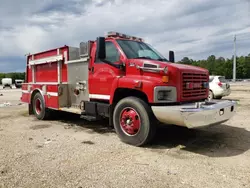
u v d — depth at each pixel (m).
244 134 5.75
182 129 6.34
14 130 6.43
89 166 3.79
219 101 5.18
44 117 7.88
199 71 5.27
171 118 4.42
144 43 6.36
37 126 6.98
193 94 5.07
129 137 4.99
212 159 4.11
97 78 5.89
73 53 7.14
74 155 4.31
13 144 5.03
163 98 4.66
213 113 4.41
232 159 4.10
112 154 4.37
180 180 3.29
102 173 3.52
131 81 4.94
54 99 7.26
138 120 4.86
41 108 7.97
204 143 5.07
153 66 4.72
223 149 4.65
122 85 5.14
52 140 5.34
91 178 3.36
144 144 4.84
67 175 3.46
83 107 6.35
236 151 4.52
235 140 5.25
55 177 3.39
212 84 12.41
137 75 5.00
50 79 7.95
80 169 3.67
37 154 4.37
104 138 5.52
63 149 4.66
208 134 5.80
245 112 8.79
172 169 3.67
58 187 3.10
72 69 6.92
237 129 6.25
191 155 4.32
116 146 4.88
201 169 3.67
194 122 4.23
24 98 9.15
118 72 5.34
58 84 7.04
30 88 8.63
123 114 5.13
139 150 4.62
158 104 4.70
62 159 4.10
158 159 4.11
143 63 4.90
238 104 11.09
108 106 5.55
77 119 8.15
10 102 14.20
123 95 5.58
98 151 4.54
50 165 3.83
